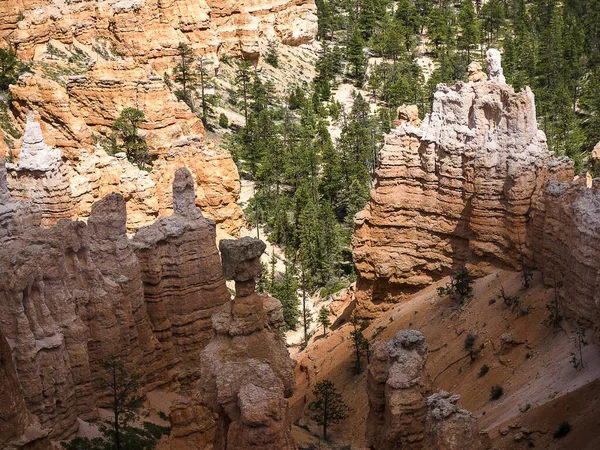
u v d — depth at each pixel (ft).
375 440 216.74
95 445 218.59
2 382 182.09
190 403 229.66
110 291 241.35
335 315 370.12
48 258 220.64
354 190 461.37
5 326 208.33
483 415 244.01
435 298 309.83
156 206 362.12
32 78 431.02
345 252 426.51
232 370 172.24
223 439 175.73
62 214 330.13
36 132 328.70
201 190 418.92
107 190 357.20
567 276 261.44
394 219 330.13
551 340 258.98
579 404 217.77
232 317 185.37
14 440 182.29
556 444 211.00
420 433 200.23
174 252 269.44
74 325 224.12
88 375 226.58
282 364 187.62
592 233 251.60
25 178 326.85
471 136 310.86
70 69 484.74
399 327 307.37
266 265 408.05
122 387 242.78
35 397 208.85
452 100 316.19
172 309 270.46
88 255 239.71
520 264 297.12
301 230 418.51
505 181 301.63
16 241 224.74
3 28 487.61
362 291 341.00
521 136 299.99
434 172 321.73
